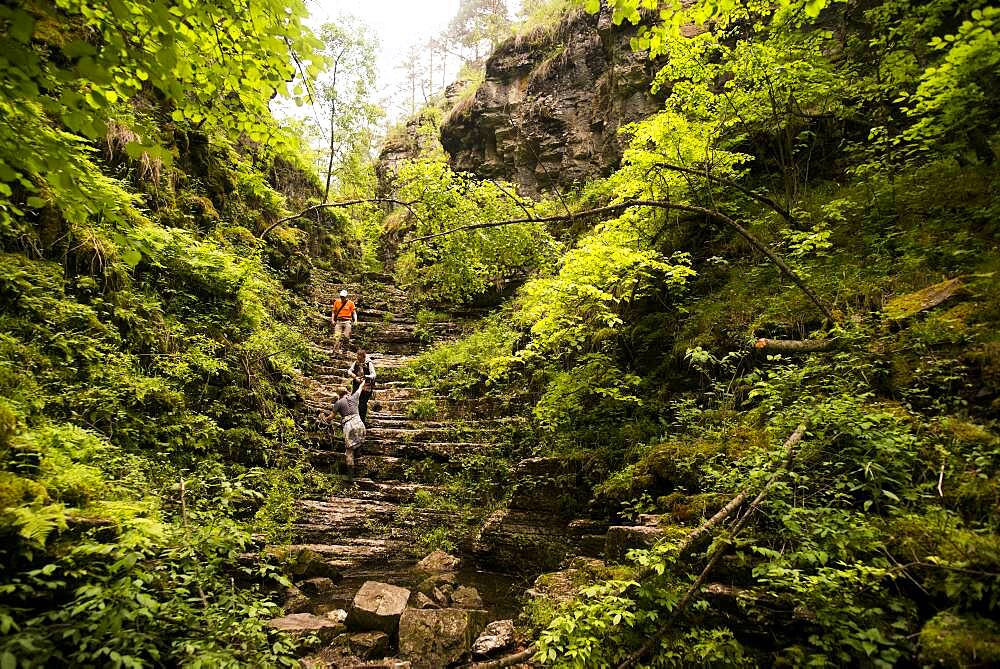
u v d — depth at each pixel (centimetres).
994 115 596
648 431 626
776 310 601
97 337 541
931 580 279
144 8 281
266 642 309
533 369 930
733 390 585
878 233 627
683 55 751
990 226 532
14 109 285
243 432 670
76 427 436
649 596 327
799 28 740
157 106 877
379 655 395
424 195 950
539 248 1062
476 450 846
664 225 786
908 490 338
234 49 352
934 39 495
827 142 815
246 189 1137
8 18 244
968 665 237
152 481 486
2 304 487
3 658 226
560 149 1487
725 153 754
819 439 383
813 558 295
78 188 320
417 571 603
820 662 275
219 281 765
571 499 626
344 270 1639
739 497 365
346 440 809
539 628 396
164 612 282
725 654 305
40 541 269
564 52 1560
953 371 407
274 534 598
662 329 733
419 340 1341
